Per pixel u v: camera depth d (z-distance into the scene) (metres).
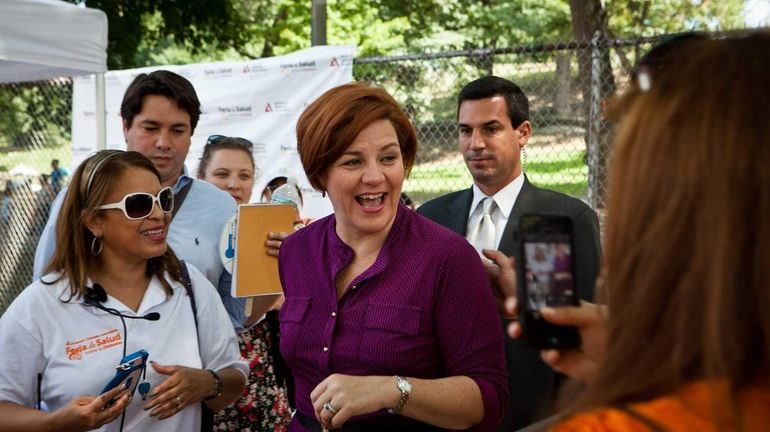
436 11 17.16
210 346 2.61
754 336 0.73
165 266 2.57
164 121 3.16
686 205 0.75
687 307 0.74
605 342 0.82
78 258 2.41
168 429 2.45
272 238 2.80
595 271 2.82
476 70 6.88
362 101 2.09
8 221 7.92
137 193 2.42
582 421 0.78
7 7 4.20
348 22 14.15
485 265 2.20
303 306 2.17
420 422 2.02
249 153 4.50
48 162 9.37
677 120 0.77
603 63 4.96
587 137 5.55
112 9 15.00
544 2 17.33
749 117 0.74
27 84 8.90
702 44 0.82
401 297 2.02
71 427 2.17
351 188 2.05
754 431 0.73
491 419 1.97
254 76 5.82
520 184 3.14
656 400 0.77
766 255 0.71
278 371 3.30
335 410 1.86
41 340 2.34
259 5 17.47
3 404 2.29
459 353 2.00
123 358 2.26
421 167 6.97
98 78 5.30
